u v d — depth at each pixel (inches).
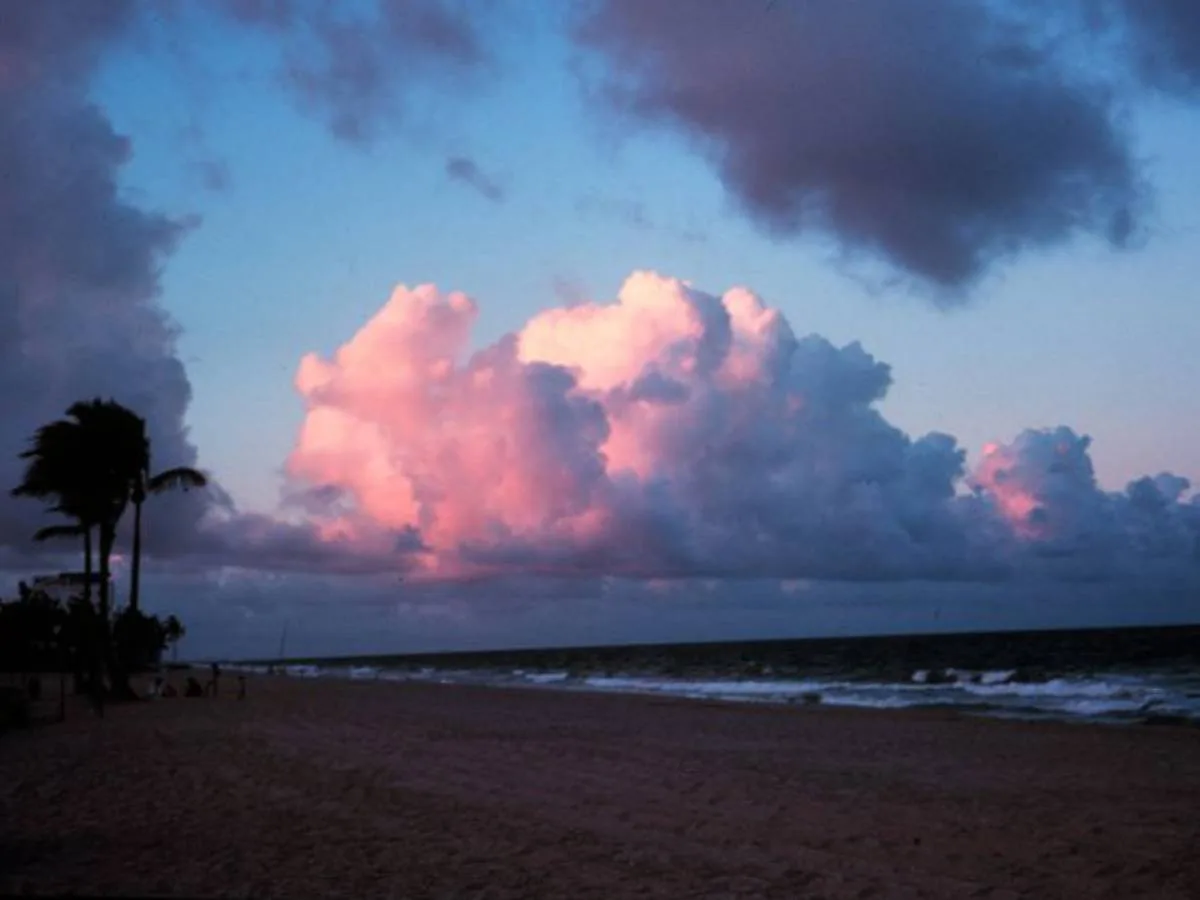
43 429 1459.2
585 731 1035.9
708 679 2787.9
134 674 2864.2
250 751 836.6
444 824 507.5
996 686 1979.6
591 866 414.3
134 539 1793.8
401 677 3326.8
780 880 391.9
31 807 561.9
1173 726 1075.9
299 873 401.7
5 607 2566.4
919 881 392.5
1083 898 370.0
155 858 429.4
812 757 800.9
